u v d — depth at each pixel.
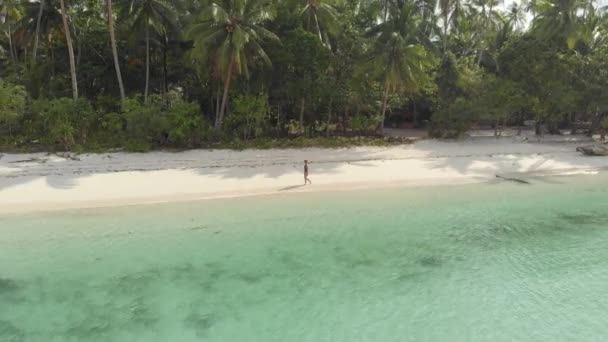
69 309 13.48
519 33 49.12
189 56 35.66
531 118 56.50
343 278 15.55
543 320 13.17
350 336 12.31
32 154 30.20
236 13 32.12
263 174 27.80
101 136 34.34
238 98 36.22
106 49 41.72
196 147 34.38
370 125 42.06
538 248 18.22
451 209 22.77
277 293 14.50
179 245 17.80
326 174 28.34
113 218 20.23
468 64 47.00
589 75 40.06
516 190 26.31
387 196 24.64
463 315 13.41
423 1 47.25
